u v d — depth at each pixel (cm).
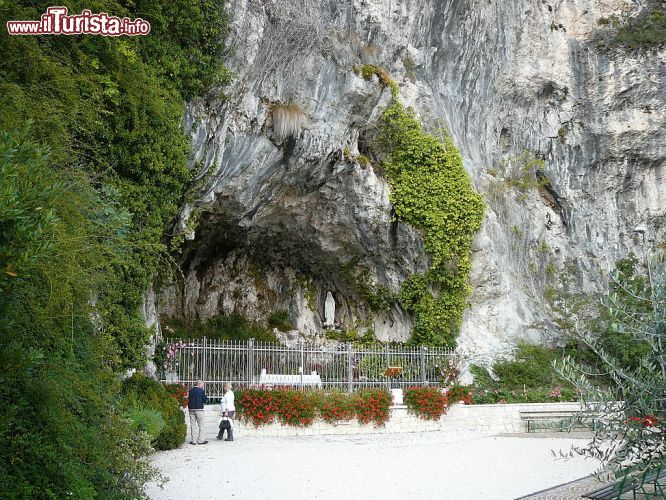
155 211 1313
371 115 1938
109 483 608
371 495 757
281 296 2308
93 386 658
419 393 1683
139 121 1211
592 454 561
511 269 2234
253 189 1822
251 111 1669
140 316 1259
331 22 1811
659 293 529
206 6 1468
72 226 608
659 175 2555
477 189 2217
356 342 2230
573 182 2531
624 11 2570
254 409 1477
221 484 818
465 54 2320
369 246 2111
